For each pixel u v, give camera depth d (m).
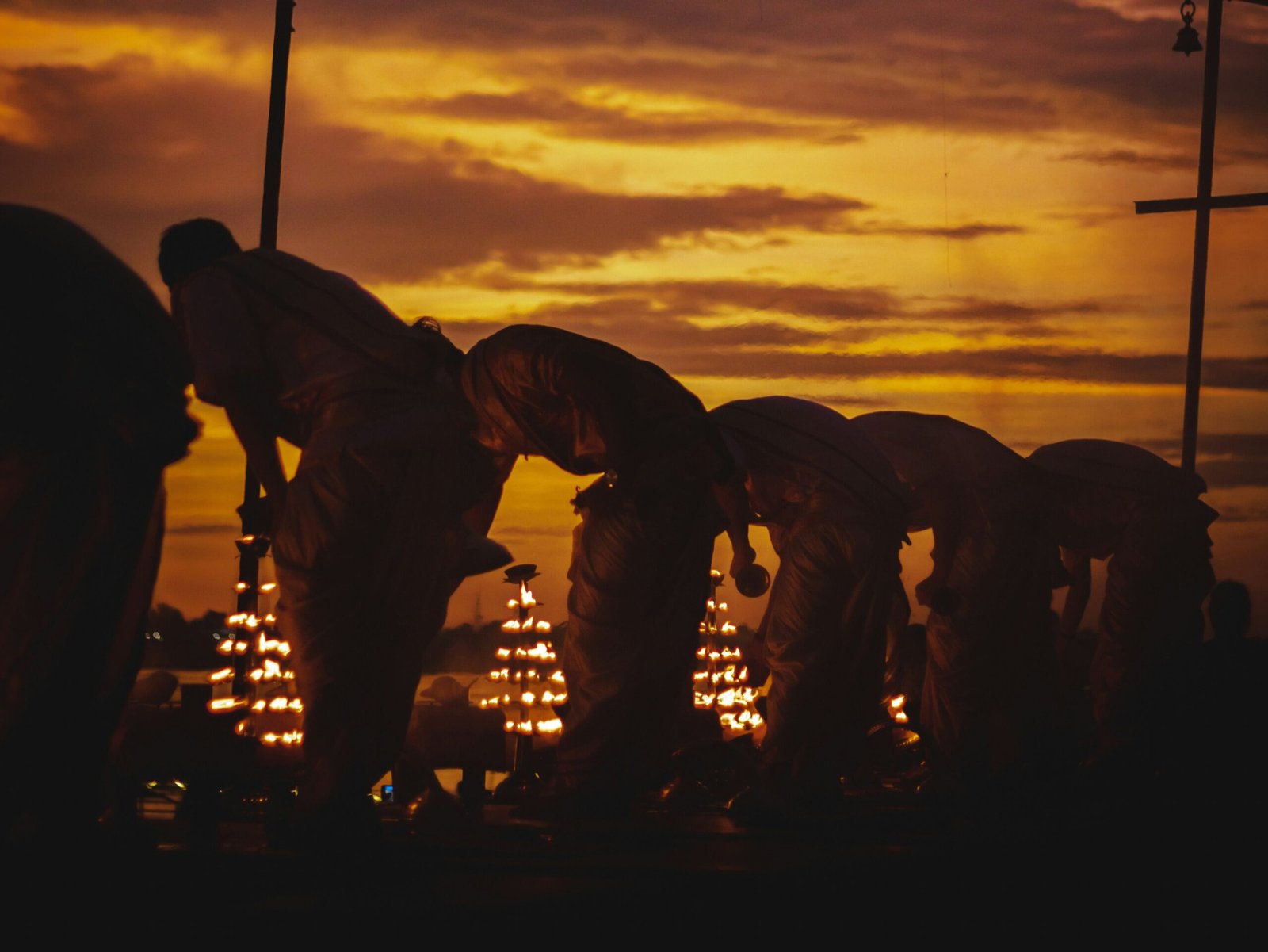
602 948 5.08
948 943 6.15
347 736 6.29
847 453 9.38
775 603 9.30
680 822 8.61
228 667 8.18
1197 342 18.28
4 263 4.81
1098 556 12.72
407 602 6.42
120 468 4.88
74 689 4.77
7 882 4.60
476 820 7.61
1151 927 6.68
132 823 6.01
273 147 10.23
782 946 5.69
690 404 8.69
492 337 8.39
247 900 4.86
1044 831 7.98
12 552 4.81
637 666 8.27
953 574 10.84
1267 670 10.73
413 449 6.37
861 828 8.25
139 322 4.96
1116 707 12.15
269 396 6.46
